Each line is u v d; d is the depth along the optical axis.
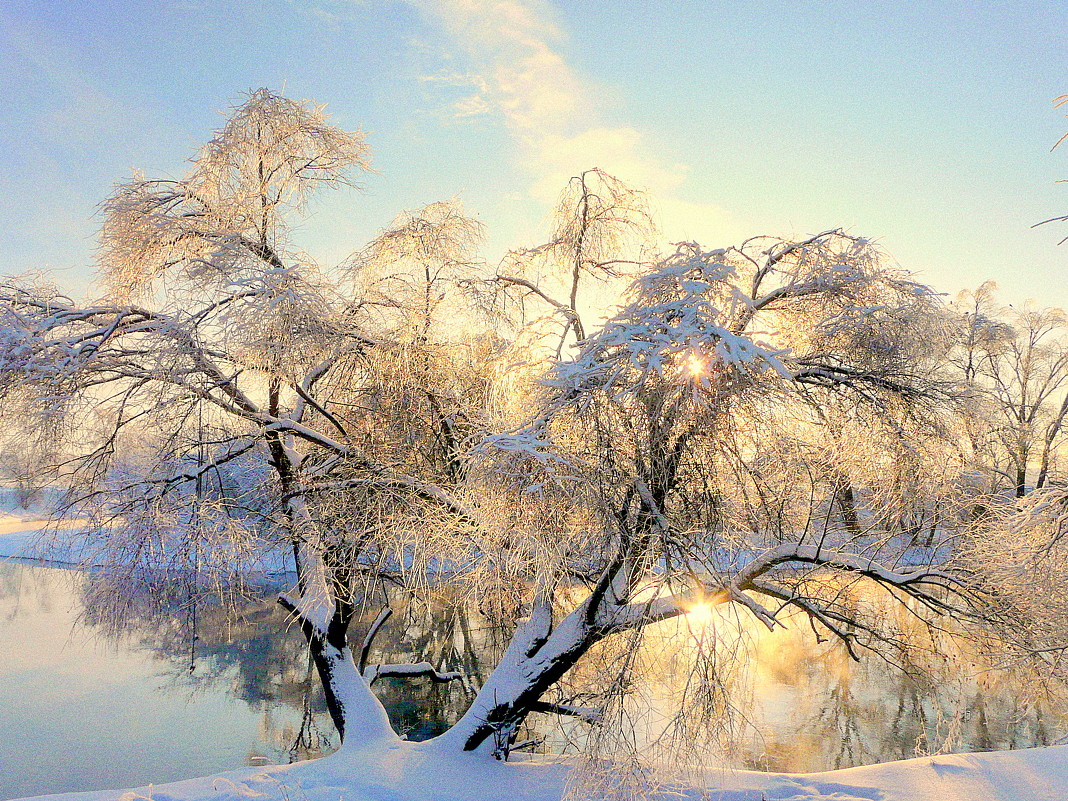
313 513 9.26
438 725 11.58
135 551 8.17
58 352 7.86
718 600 7.93
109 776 9.84
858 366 7.90
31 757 10.48
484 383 10.26
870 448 8.20
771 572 8.85
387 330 10.00
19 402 7.84
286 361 8.23
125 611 8.45
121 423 8.51
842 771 8.02
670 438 7.42
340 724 9.31
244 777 8.02
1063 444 21.66
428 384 10.40
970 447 8.64
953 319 8.19
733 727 7.09
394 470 9.79
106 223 9.41
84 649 16.39
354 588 9.62
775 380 7.02
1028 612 8.04
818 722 11.37
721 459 7.64
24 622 18.97
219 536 8.30
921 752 9.85
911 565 8.59
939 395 8.09
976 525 8.55
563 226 10.27
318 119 10.16
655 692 8.10
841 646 15.52
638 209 9.97
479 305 10.29
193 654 15.94
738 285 8.67
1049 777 7.58
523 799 7.45
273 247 9.60
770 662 14.62
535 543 7.45
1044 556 7.62
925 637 9.56
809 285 7.84
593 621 8.38
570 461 7.19
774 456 7.82
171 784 7.95
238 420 9.13
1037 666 8.16
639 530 7.57
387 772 7.95
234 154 9.62
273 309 8.08
